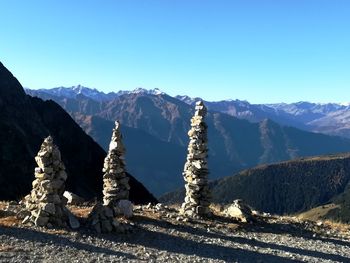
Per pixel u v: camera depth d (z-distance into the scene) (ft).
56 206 74.79
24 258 57.57
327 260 74.79
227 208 109.19
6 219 73.97
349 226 111.65
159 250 69.41
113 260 60.80
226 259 68.80
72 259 59.31
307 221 110.42
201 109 100.68
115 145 90.94
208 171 99.04
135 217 87.92
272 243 83.87
